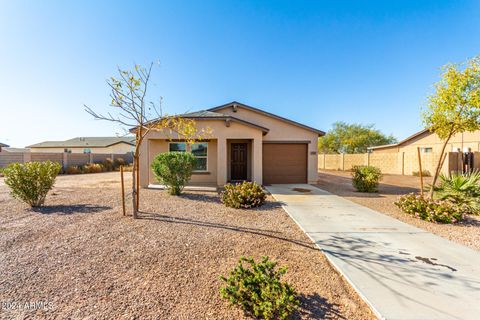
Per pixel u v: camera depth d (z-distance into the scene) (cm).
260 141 1151
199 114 1190
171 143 1250
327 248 410
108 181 1406
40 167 693
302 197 920
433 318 232
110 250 390
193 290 280
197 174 1257
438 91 685
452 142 1752
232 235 474
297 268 339
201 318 232
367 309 249
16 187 662
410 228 526
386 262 355
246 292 248
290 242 441
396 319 231
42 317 229
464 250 400
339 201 840
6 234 461
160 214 628
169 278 306
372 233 492
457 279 304
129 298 262
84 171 2048
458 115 660
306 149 1390
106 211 652
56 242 423
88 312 238
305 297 269
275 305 228
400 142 2191
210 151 1266
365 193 1024
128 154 2902
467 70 633
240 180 1349
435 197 713
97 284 289
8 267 328
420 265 345
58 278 302
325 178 1767
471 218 603
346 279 306
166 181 905
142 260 355
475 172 768
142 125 586
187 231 493
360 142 3378
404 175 1964
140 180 1105
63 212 638
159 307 248
